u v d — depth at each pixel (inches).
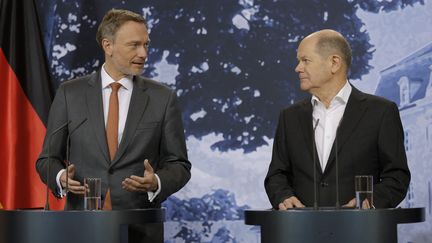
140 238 257.0
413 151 346.9
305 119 269.7
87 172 261.6
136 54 268.1
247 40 358.6
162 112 270.5
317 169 260.7
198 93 358.9
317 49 263.0
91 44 364.2
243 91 358.0
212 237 355.3
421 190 345.4
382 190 244.7
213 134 357.1
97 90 269.7
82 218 210.7
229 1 360.2
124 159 261.0
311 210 209.9
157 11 362.6
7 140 342.3
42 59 350.3
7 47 348.5
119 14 271.7
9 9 351.3
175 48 360.8
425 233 343.6
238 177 355.6
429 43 349.4
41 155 266.1
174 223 356.2
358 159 258.2
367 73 352.8
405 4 352.8
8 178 339.3
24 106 346.6
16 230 215.3
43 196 342.0
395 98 350.9
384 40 352.8
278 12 358.3
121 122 267.3
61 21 366.0
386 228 207.3
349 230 204.8
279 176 271.1
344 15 355.3
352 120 261.6
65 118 269.0
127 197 257.6
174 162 266.5
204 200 355.9
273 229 211.9
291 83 356.5
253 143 356.8
